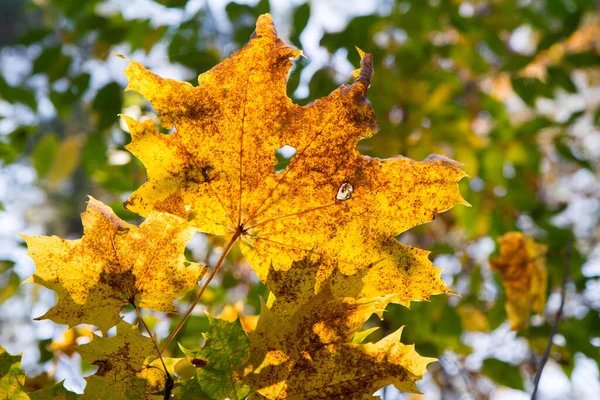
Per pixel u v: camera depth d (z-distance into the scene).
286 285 0.60
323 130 0.61
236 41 1.32
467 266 1.46
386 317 1.18
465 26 1.57
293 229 0.61
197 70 1.30
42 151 1.58
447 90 1.58
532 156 1.57
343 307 0.58
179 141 0.61
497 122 1.63
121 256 0.59
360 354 0.59
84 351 0.58
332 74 1.32
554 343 1.07
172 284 0.60
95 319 0.59
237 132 0.61
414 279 0.61
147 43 1.47
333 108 0.61
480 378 1.26
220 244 1.09
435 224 1.61
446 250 1.40
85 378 0.58
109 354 0.58
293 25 1.29
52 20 1.85
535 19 1.65
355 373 0.59
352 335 0.59
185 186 0.61
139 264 0.59
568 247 0.84
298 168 0.61
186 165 0.61
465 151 1.54
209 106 0.61
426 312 1.18
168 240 0.60
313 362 0.59
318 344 0.58
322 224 0.61
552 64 1.52
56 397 0.59
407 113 1.49
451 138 1.51
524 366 1.23
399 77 1.51
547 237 1.25
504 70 1.52
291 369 0.58
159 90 0.61
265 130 0.61
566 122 1.56
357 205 0.61
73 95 1.49
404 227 0.61
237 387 0.58
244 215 0.61
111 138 1.46
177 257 0.60
